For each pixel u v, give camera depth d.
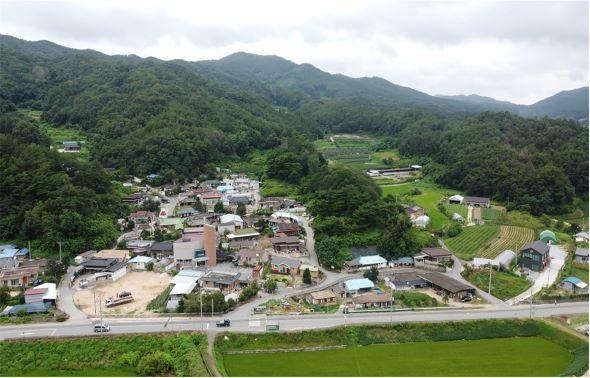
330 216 123.12
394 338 74.19
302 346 71.19
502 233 130.88
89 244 109.19
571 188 164.00
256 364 66.19
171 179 168.62
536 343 73.69
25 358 66.06
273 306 82.88
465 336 75.12
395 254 109.69
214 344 69.81
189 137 185.50
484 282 96.00
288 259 103.31
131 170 171.75
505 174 170.62
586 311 82.44
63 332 71.69
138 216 130.75
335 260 105.12
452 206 161.25
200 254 105.50
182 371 62.59
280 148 189.38
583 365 64.44
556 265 108.12
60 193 113.62
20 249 102.88
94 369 65.12
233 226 124.94
